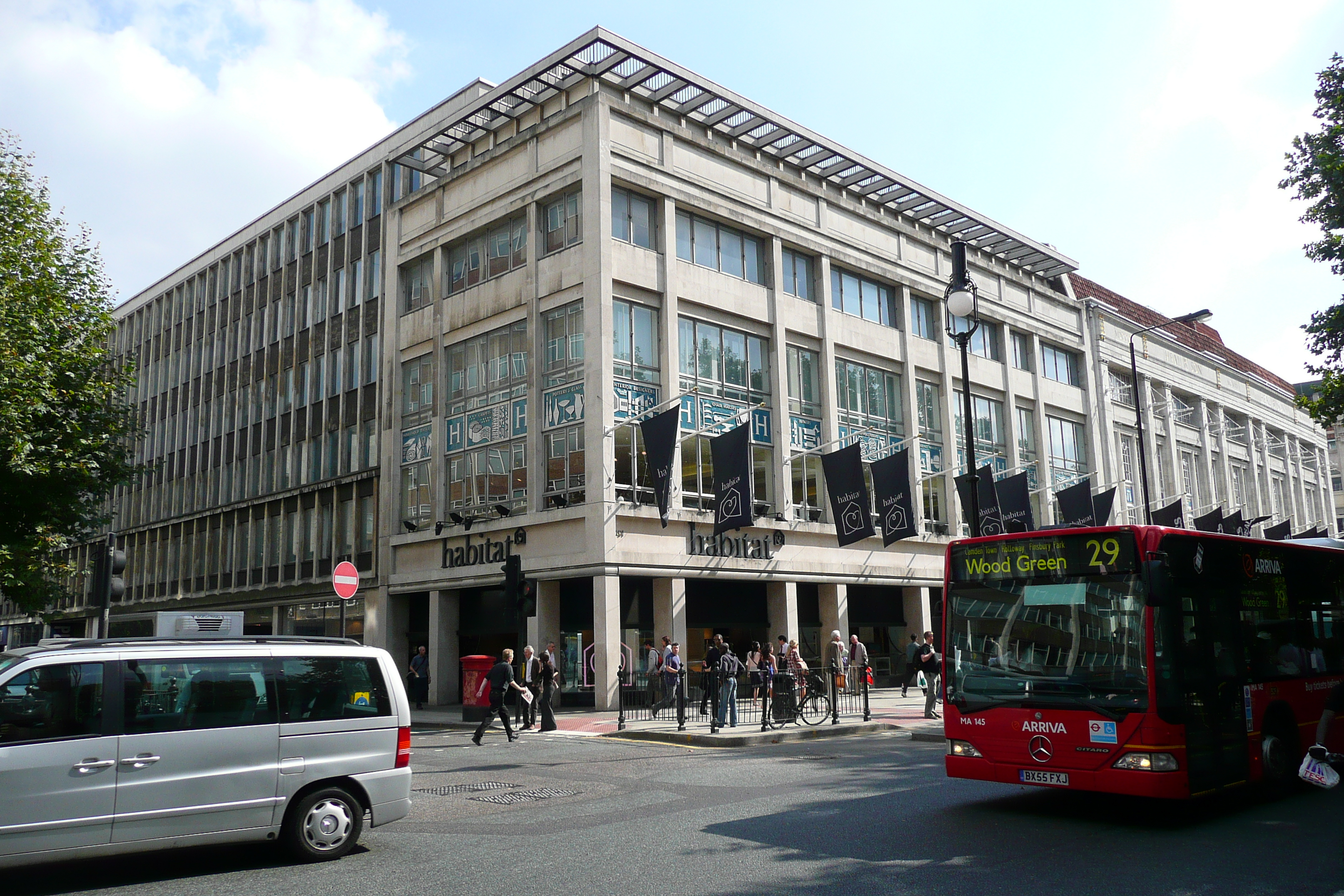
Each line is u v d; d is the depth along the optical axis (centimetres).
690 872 740
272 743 796
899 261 3662
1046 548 1002
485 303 3069
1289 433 6494
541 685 2191
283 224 4247
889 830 900
